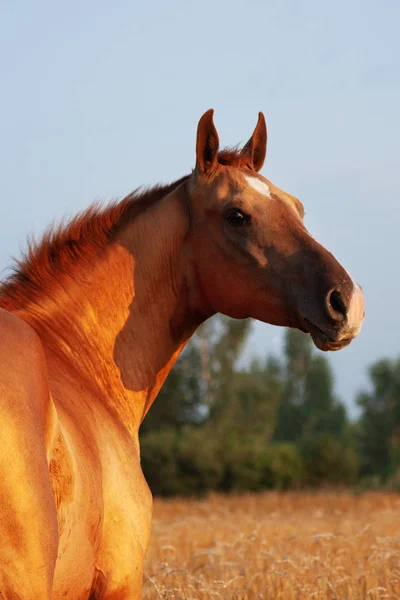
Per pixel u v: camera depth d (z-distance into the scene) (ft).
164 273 22.25
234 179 22.02
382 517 73.15
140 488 19.21
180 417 222.48
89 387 20.02
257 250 21.36
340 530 57.11
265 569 36.55
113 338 21.31
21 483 13.93
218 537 54.34
